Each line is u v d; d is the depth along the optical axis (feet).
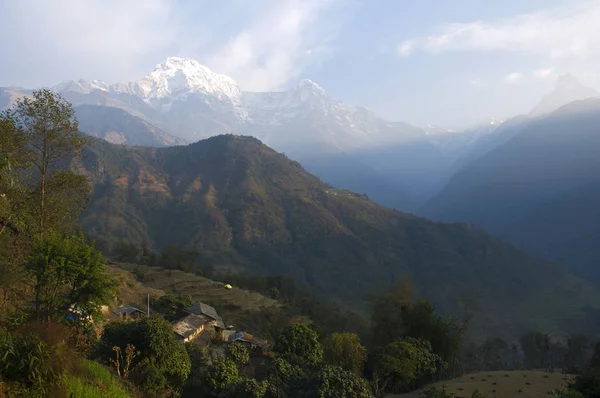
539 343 238.07
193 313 161.58
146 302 167.53
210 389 86.43
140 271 254.88
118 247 331.57
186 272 296.10
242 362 117.08
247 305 245.65
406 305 167.73
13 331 38.47
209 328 157.38
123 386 48.65
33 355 34.78
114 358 71.20
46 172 90.99
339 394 73.72
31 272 66.54
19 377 33.88
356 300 435.12
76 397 37.27
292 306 270.67
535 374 124.26
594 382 78.84
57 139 89.30
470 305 326.65
